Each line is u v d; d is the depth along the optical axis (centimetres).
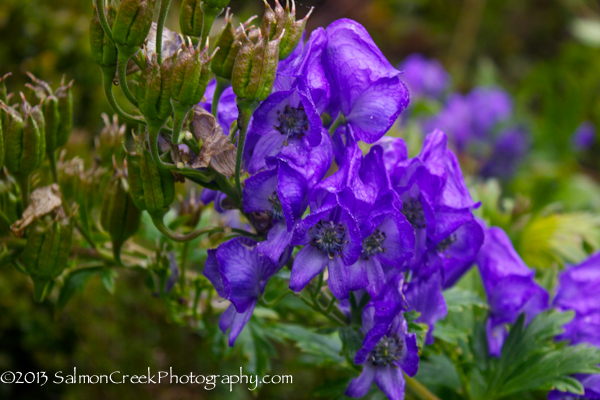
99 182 40
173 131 32
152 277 40
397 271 35
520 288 40
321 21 144
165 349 63
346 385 41
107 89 33
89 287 61
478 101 94
